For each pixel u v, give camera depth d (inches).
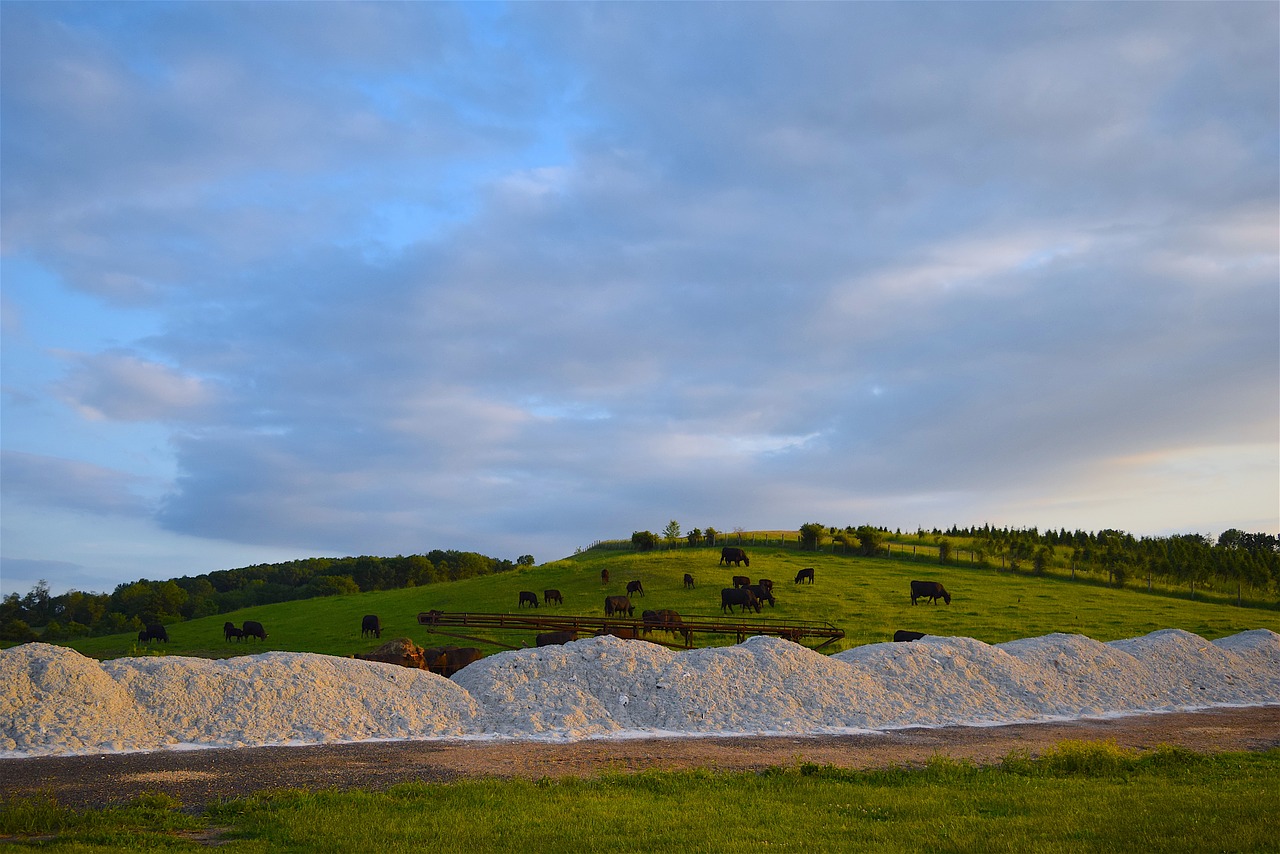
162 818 569.3
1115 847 490.3
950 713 1157.1
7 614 5418.3
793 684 1155.3
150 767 752.3
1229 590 3435.0
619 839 514.6
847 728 1050.1
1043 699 1245.7
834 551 3909.9
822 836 526.9
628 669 1146.0
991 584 3075.8
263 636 2330.2
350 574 6318.9
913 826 549.3
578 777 730.2
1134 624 2215.8
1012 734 1024.9
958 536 4906.5
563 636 1528.1
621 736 958.4
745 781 708.0
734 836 525.3
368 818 565.3
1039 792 664.4
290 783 699.4
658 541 4168.3
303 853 491.2
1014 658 1368.1
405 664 1262.3
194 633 2559.1
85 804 621.0
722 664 1181.1
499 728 989.2
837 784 698.2
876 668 1258.6
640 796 645.9
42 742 832.3
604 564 3223.4
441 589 3061.0
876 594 2691.9
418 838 517.7
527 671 1138.0
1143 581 3521.2
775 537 4480.8
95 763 766.5
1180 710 1261.1
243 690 976.9
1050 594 2864.2
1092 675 1365.7
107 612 5132.9
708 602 2474.2
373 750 853.2
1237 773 760.3
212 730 908.0
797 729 1031.0
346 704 993.5
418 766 776.9
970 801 632.4
